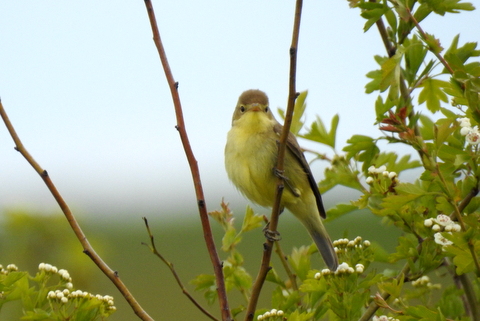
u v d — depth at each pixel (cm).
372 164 941
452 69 762
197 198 687
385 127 739
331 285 755
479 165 729
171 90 706
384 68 805
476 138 693
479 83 718
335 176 983
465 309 851
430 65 856
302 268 890
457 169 770
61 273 779
